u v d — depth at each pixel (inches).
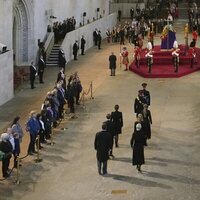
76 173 721.0
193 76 1341.0
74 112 1017.5
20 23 1444.4
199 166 730.8
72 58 1625.2
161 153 784.9
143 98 905.5
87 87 1224.8
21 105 1087.6
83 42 1667.1
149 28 1793.8
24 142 854.5
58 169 740.0
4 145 693.9
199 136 861.2
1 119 984.9
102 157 695.7
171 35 1473.9
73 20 1733.5
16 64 1466.5
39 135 805.9
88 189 664.4
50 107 869.8
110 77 1333.7
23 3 1416.1
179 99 1104.2
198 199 622.2
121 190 654.5
